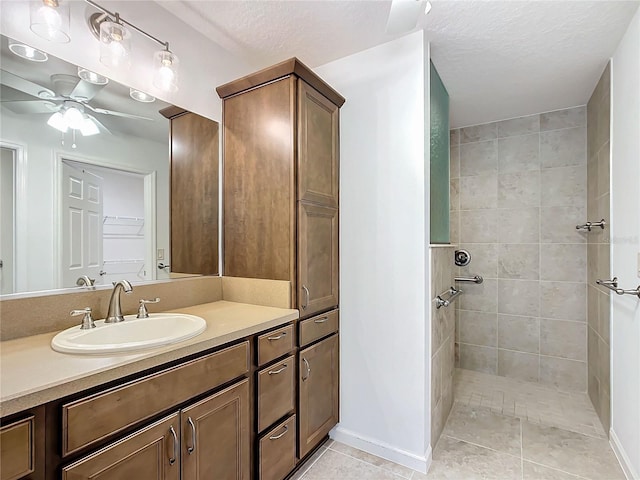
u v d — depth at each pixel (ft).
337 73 6.70
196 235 5.95
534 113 9.52
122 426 3.10
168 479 3.49
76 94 4.44
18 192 3.95
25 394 2.48
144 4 5.11
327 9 5.28
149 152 5.30
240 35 5.99
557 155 9.27
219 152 6.31
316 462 5.93
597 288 7.67
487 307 10.18
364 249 6.35
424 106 5.82
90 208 4.62
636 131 5.25
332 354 6.38
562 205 9.20
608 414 6.71
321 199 6.04
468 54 6.46
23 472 2.51
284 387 5.16
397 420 5.97
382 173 6.18
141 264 5.23
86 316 4.03
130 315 4.82
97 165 4.70
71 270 4.39
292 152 5.42
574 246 9.04
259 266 5.81
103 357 3.19
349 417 6.48
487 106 9.04
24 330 3.85
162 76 5.00
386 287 6.12
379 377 6.17
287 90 5.47
